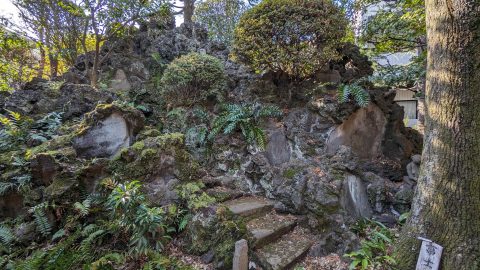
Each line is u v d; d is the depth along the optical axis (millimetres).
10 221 3139
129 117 3826
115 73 5832
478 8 2205
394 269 2496
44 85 5168
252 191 3811
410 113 8695
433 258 2316
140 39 6438
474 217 2260
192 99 4621
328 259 2746
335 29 4117
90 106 4758
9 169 3369
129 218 2652
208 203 3119
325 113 4008
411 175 3689
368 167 4016
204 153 4133
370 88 4367
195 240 2871
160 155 3389
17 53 7230
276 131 4090
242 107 4266
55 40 5961
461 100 2314
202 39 7090
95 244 2770
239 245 2502
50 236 2961
